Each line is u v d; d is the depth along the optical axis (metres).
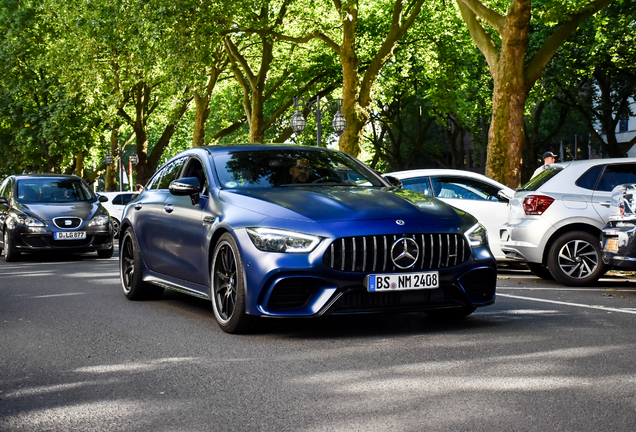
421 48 32.25
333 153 7.80
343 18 24.12
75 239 15.18
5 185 16.73
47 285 10.52
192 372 4.92
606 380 4.45
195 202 7.13
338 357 5.26
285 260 5.78
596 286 9.91
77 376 4.89
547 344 5.57
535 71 17.77
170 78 25.83
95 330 6.63
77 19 28.61
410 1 30.58
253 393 4.34
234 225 6.20
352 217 5.92
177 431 3.65
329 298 5.73
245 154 7.38
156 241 7.95
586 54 31.52
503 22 17.70
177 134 53.69
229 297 6.37
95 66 29.64
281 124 44.91
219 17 25.75
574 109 38.44
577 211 9.99
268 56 30.80
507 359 5.06
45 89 37.78
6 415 3.99
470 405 3.97
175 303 8.36
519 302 8.07
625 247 8.58
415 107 45.38
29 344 6.05
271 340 5.95
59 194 16.14
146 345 5.88
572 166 10.34
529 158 40.06
